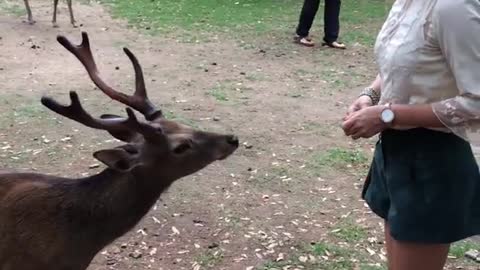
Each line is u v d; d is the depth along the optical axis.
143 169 3.40
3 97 7.67
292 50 10.50
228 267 4.51
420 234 2.72
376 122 2.61
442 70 2.52
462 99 2.45
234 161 6.19
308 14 10.66
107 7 13.08
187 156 3.42
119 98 3.54
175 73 8.98
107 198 3.43
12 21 11.49
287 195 5.58
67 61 9.34
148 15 12.46
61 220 3.40
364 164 6.26
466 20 2.37
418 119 2.55
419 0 2.54
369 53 10.52
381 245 4.84
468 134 2.54
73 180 3.53
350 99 8.23
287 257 4.65
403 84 2.60
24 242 3.39
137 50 10.10
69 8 11.38
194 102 7.83
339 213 5.30
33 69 8.88
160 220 5.07
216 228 5.01
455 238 2.73
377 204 2.99
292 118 7.45
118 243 4.74
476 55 2.39
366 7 14.07
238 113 7.52
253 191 5.62
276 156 6.36
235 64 9.56
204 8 13.27
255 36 11.27
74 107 3.24
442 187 2.67
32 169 5.88
